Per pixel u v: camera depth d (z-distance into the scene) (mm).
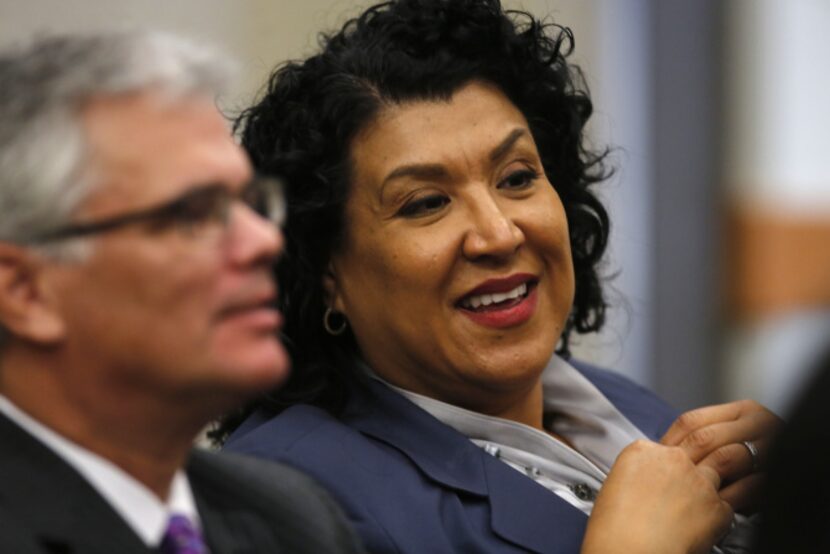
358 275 6160
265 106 6336
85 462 3879
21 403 3891
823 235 14969
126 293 3762
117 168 3740
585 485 6199
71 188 3707
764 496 3217
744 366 14844
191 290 3787
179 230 3793
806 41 14883
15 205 3705
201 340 3803
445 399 6242
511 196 6109
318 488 4828
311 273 6227
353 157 6074
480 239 5926
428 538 5652
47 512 3754
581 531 5840
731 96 14547
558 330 6203
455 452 6004
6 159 3711
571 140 6754
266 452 5883
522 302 6062
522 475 5980
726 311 14766
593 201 6945
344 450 5914
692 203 14516
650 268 14445
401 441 6023
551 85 6602
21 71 3754
